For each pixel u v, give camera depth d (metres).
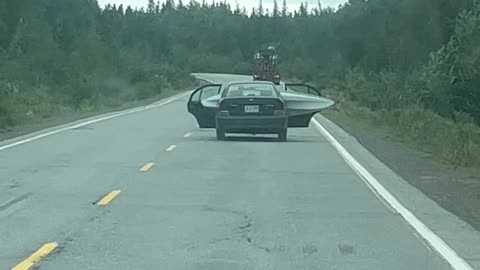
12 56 64.00
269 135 29.75
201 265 9.80
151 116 41.62
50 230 11.78
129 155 21.81
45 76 61.03
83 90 56.56
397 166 20.56
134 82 76.88
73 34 76.00
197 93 30.55
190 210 13.52
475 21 48.03
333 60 91.25
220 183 16.70
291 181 17.20
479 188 16.88
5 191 15.31
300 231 11.91
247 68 151.50
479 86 46.62
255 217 12.97
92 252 10.43
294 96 28.88
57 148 23.48
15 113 35.09
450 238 11.54
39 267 9.63
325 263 9.97
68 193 15.14
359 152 23.81
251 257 10.24
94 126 33.28
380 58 71.38
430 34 63.59
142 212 13.28
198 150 23.47
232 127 26.36
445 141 25.25
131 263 9.87
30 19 70.75
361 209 13.88
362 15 81.56
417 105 39.53
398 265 9.90
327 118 42.78
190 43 162.12
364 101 56.34
